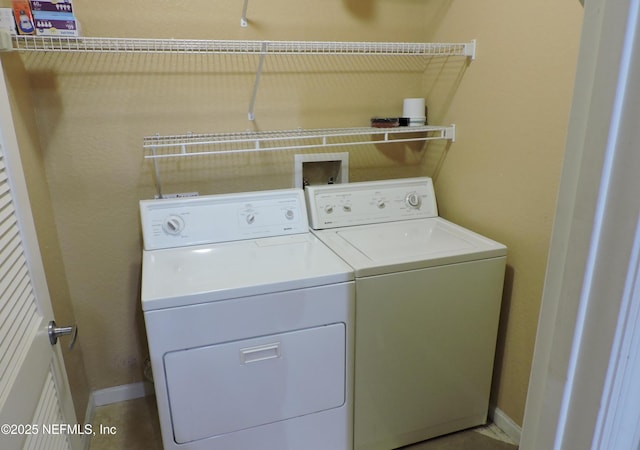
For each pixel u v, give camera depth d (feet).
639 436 1.53
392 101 7.09
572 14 4.30
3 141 3.02
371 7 6.56
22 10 4.49
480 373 5.67
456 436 5.86
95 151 5.79
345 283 4.62
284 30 6.22
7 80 4.59
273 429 4.74
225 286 4.25
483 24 5.54
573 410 1.56
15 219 3.10
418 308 5.05
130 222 6.15
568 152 1.49
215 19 5.85
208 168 6.36
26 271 3.21
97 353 6.44
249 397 4.53
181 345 4.17
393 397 5.29
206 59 5.97
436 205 6.79
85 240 6.00
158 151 6.05
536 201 4.99
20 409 2.72
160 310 4.03
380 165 7.25
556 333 1.59
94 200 5.92
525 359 5.44
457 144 6.35
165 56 5.79
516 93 5.11
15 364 2.75
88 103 5.62
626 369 1.42
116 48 5.22
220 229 5.67
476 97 5.83
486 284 5.30
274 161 6.66
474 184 6.06
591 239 1.40
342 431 5.11
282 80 6.41
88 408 6.23
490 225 5.81
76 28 4.73
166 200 5.62
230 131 6.33
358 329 4.84
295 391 4.71
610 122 1.30
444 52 6.19
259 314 4.36
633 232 1.30
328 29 6.43
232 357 4.36
